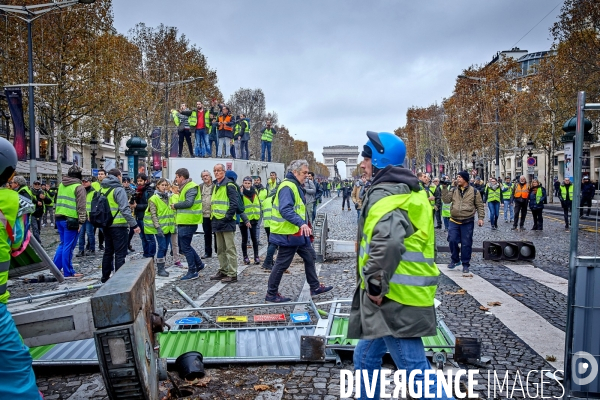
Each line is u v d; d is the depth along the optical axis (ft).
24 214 10.96
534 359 15.98
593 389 11.68
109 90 87.15
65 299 25.17
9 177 10.45
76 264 38.19
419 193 10.22
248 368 15.26
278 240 23.13
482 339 17.93
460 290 26.17
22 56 78.33
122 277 10.32
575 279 11.74
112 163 180.65
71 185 32.55
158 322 11.45
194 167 61.77
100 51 84.33
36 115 90.99
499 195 64.03
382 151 10.73
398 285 9.73
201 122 69.62
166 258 40.65
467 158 170.60
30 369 9.80
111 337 9.02
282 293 26.22
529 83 139.23
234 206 29.32
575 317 11.74
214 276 30.60
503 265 34.50
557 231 59.57
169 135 116.57
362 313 10.16
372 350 10.73
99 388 13.82
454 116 165.89
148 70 115.03
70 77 84.02
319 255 37.32
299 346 16.61
